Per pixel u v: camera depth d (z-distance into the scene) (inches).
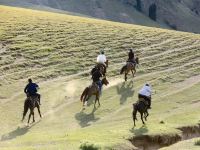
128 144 1172.5
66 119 1525.6
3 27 2516.0
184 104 1732.3
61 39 2469.2
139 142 1251.8
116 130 1323.8
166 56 2416.3
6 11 2992.1
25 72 1984.5
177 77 2089.1
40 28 2613.2
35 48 2271.2
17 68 2012.8
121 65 2191.2
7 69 1983.3
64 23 2837.1
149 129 1336.1
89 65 2153.1
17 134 1360.7
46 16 3051.2
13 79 1893.5
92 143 1107.9
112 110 1624.0
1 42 2277.3
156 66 2233.0
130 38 2672.2
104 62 1829.5
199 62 2359.7
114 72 2075.5
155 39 2733.8
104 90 1843.0
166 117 1529.3
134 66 1957.4
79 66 2124.8
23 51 2207.2
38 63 2102.6
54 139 1230.9
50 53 2240.4
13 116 1534.2
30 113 1450.5
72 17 3307.1
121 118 1536.7
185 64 2311.8
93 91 1601.9
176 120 1482.5
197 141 1213.1
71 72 2048.5
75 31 2662.4
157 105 1700.3
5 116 1525.6
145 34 2824.8
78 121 1503.4
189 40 2824.8
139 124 1419.8
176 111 1632.6
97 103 1692.9
